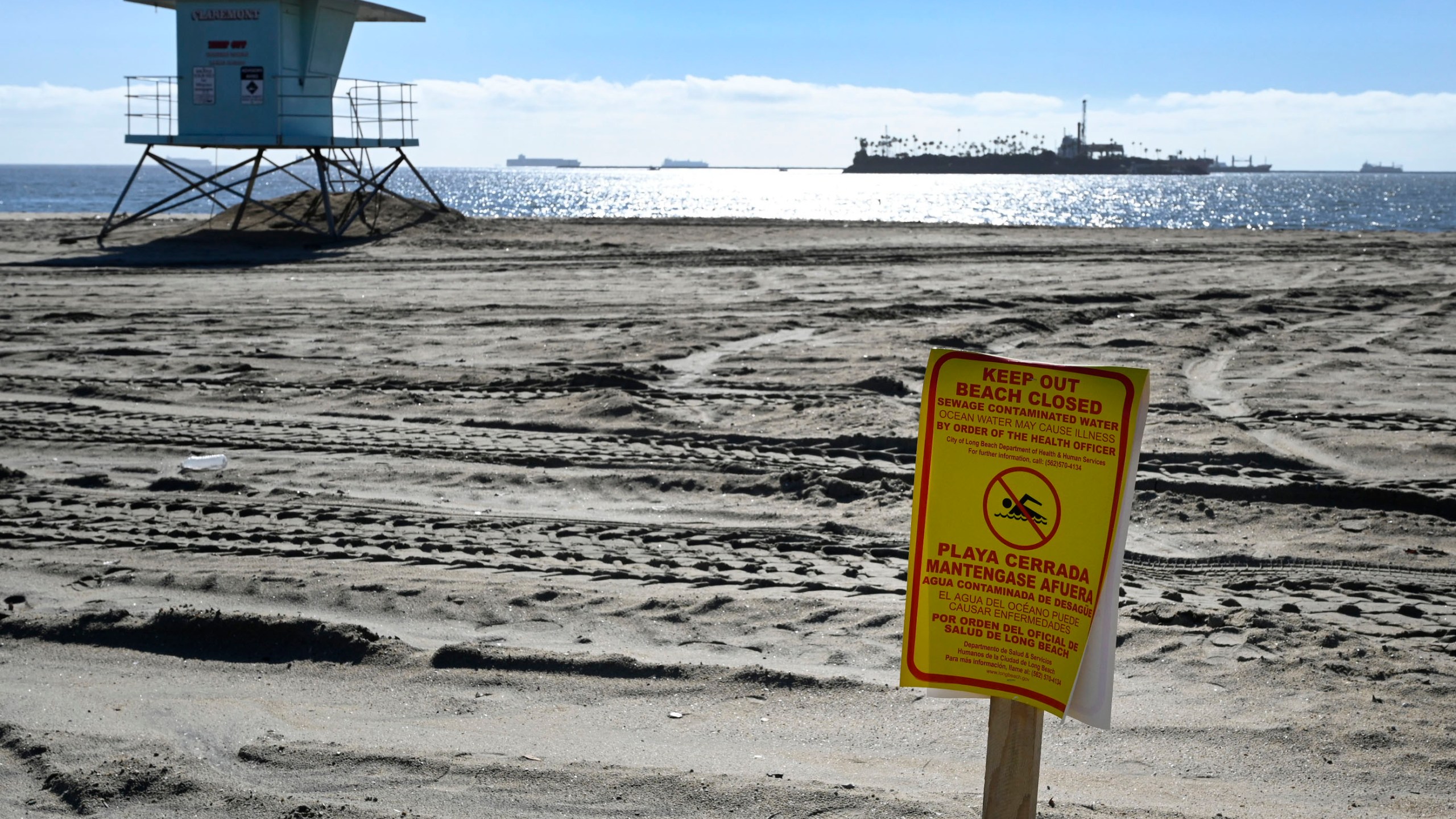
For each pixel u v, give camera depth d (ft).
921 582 10.07
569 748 16.75
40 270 89.61
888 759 16.43
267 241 109.29
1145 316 63.72
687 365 50.39
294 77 107.04
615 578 24.30
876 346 53.78
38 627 21.39
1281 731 16.94
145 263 95.35
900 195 542.98
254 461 35.22
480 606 22.53
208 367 49.39
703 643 20.85
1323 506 30.30
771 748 16.79
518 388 45.09
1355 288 73.82
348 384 46.01
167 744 16.79
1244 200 487.20
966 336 55.62
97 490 32.14
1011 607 9.80
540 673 19.43
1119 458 9.37
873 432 37.63
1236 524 28.58
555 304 70.33
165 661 20.29
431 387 45.52
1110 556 9.41
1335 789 15.39
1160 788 15.47
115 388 45.42
